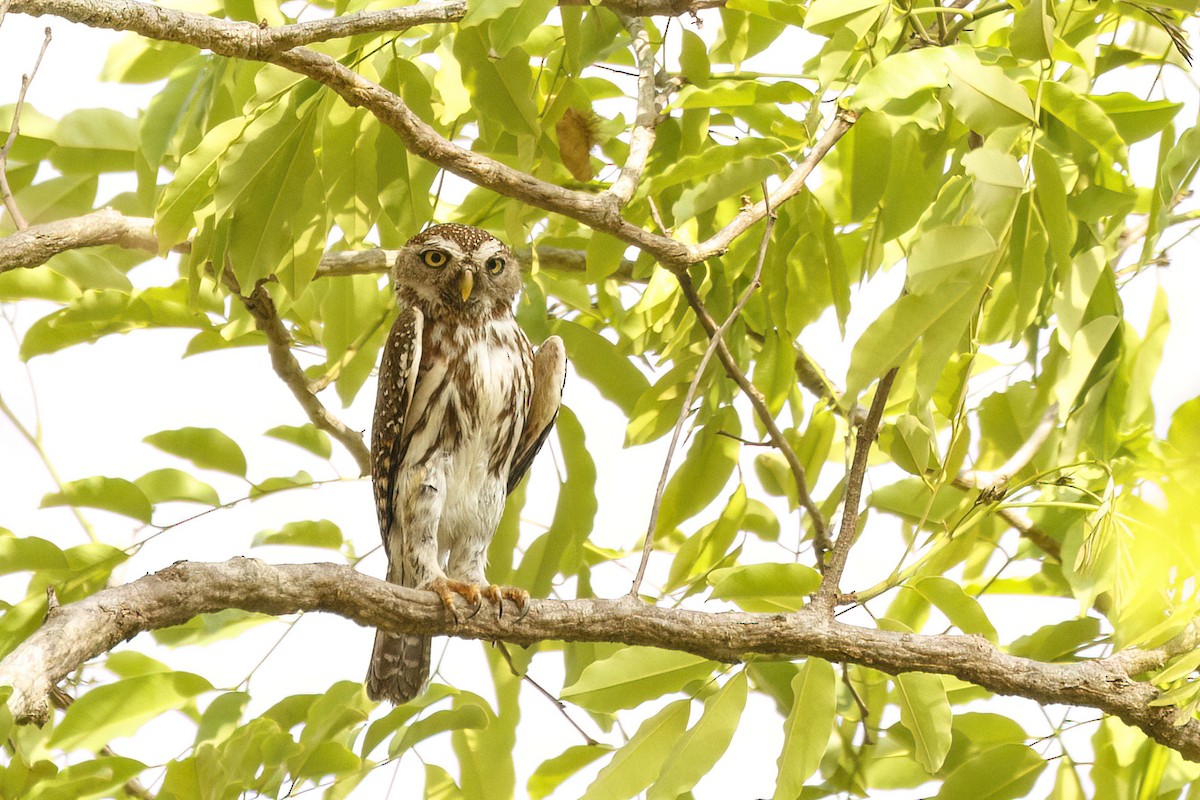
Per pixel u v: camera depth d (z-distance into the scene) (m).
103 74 9.90
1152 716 7.50
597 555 10.59
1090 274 7.16
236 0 8.53
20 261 8.49
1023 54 7.11
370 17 7.49
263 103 7.93
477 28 8.19
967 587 10.38
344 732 8.74
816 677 7.36
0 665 5.26
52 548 8.88
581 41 9.17
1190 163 7.76
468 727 8.30
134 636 5.88
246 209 8.30
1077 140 8.51
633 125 10.02
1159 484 8.88
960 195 9.27
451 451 10.37
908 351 6.37
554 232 11.22
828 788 9.11
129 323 10.27
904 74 7.06
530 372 10.60
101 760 8.11
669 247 8.50
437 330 10.46
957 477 9.81
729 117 10.37
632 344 10.88
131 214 9.95
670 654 7.62
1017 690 7.53
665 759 7.24
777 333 10.27
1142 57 9.62
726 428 10.27
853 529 7.62
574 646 9.85
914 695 7.54
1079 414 8.89
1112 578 7.95
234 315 10.27
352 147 8.84
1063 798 8.36
